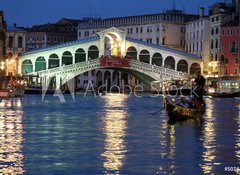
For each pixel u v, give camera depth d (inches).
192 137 1311.5
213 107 2748.5
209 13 5782.5
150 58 5054.1
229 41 5157.5
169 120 1803.6
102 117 1926.7
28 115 1964.8
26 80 4613.7
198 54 5659.5
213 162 967.6
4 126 1525.6
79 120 1774.1
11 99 3223.4
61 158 991.6
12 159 972.6
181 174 876.6
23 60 4913.9
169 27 5964.6
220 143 1203.2
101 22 6520.7
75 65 4667.8
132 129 1489.9
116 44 5044.3
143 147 1129.4
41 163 943.7
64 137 1277.1
